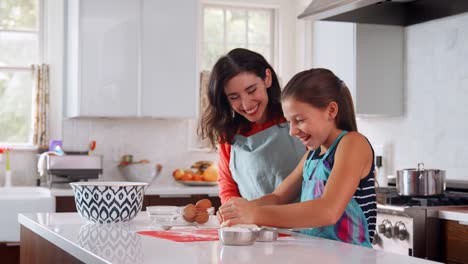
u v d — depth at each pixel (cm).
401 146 437
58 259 192
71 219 228
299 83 185
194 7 477
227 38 532
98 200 211
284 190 212
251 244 165
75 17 457
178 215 217
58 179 441
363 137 186
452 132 393
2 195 448
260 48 539
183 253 150
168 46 470
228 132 248
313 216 170
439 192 335
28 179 480
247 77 231
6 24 486
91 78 452
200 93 516
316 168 195
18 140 488
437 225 306
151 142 504
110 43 456
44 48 490
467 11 378
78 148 487
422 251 304
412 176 332
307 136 188
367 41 429
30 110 491
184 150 511
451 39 394
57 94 489
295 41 535
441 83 402
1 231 407
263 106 237
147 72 464
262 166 244
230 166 255
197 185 472
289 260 139
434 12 400
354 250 155
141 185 219
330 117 189
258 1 531
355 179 177
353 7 346
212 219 230
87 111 451
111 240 173
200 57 524
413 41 426
